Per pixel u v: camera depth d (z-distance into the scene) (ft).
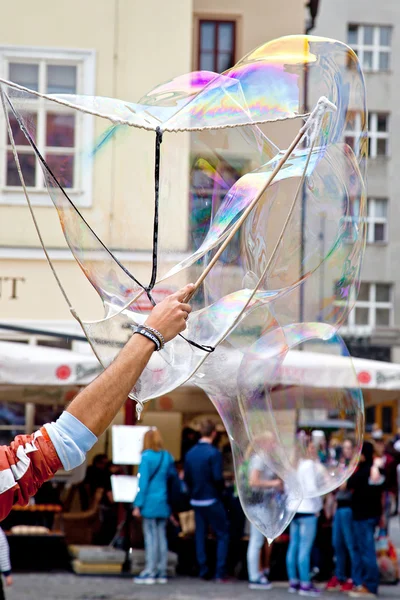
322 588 36.78
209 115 11.28
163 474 36.50
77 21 48.49
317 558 39.50
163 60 48.88
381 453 44.42
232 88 11.55
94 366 35.04
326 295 13.71
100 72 48.55
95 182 11.99
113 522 40.86
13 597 31.86
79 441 7.35
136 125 10.41
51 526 40.83
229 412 13.08
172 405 43.50
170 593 33.99
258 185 11.80
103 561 38.32
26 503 7.30
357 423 16.92
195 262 11.39
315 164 11.62
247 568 38.60
